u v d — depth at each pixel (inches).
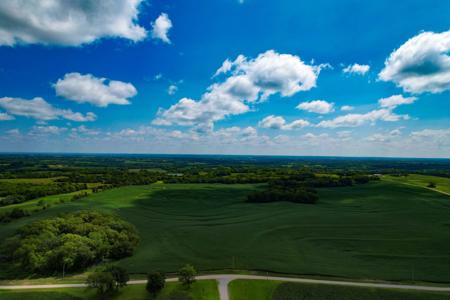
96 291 2256.4
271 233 3932.1
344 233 3949.3
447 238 3742.6
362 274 2613.2
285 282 2407.7
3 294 2175.2
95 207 5147.6
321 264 2854.3
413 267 2810.0
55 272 2608.3
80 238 2942.9
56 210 4825.3
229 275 2559.1
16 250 2800.2
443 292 2295.8
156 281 2213.3
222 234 3878.0
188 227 4224.9
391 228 4180.6
